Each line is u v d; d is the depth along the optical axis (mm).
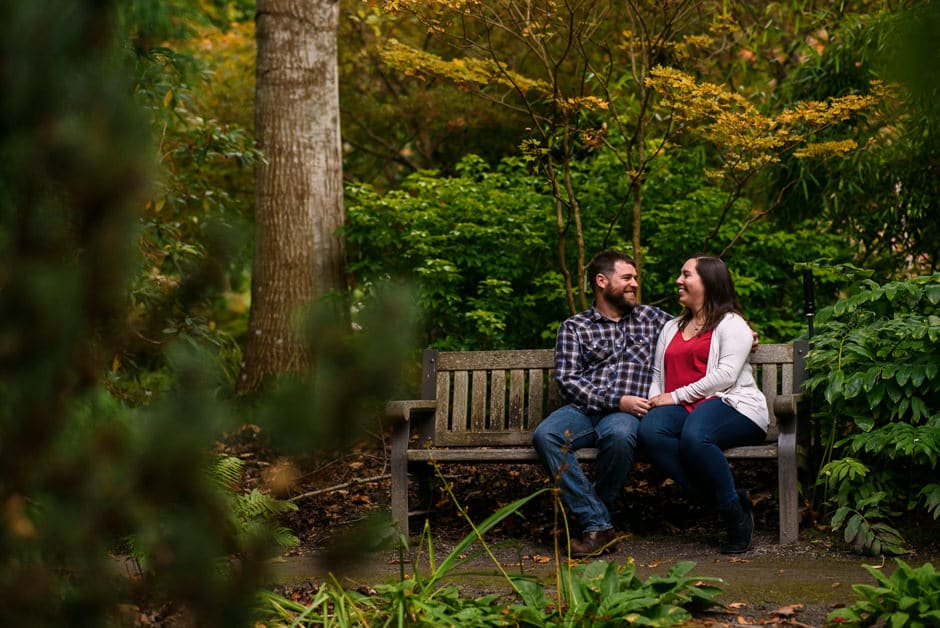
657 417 4309
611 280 4672
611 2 6520
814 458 4645
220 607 1911
